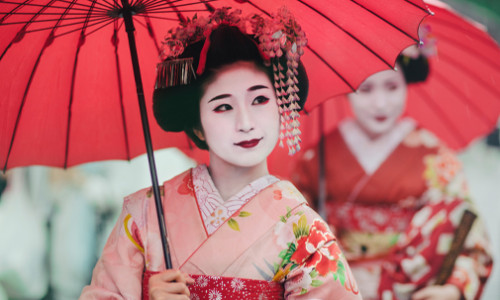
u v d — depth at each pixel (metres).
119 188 6.28
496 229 7.02
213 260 1.91
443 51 3.76
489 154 7.21
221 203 2.01
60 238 5.95
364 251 4.23
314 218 1.99
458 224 4.11
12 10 2.03
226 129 2.00
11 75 2.19
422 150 4.26
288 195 2.01
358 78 2.22
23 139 2.31
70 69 2.27
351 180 4.28
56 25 2.14
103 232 6.11
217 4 2.19
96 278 2.07
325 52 2.21
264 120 2.02
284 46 2.00
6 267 5.73
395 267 4.14
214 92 2.01
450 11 3.54
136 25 2.26
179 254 1.95
